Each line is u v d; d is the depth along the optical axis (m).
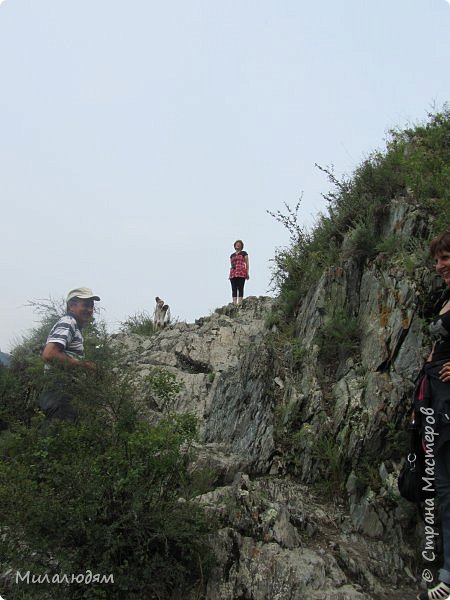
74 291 6.64
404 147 9.34
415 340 6.63
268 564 5.04
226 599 4.84
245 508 5.52
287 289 9.24
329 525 5.87
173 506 5.03
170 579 4.91
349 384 6.86
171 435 5.35
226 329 10.80
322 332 7.67
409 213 7.68
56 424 5.55
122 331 14.12
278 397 7.29
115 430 5.40
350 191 9.10
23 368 8.38
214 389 8.14
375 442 6.23
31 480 5.00
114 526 4.73
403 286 6.97
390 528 5.75
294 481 6.50
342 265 8.01
